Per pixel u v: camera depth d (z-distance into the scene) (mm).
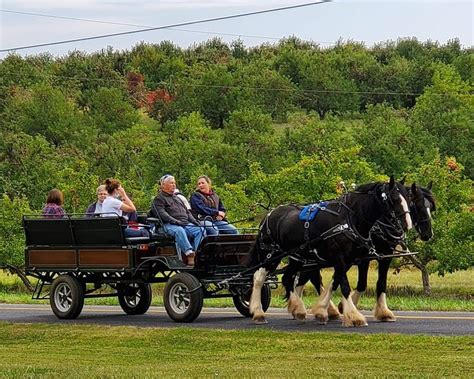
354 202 15258
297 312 16281
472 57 116938
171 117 104625
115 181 18203
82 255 17766
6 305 22375
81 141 87250
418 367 11203
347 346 13008
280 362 12086
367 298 24016
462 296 31625
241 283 16688
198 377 10734
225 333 14555
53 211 18578
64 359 13023
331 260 15406
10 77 112000
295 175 38875
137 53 129125
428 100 76688
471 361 11516
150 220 16953
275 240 16219
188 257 16750
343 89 110375
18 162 63312
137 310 18703
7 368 11836
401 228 14992
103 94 99938
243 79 108125
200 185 17438
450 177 35844
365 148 64750
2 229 40812
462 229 34500
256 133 66625
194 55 133750
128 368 11773
